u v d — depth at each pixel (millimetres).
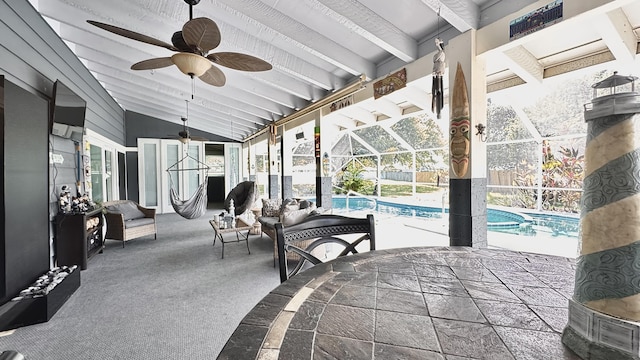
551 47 3184
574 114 5230
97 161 5383
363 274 1120
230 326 2174
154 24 3436
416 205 8258
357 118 6781
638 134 615
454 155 2674
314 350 643
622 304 588
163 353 1860
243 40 3490
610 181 629
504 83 4273
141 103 7426
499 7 2363
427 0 2252
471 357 624
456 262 1264
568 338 657
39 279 2533
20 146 2330
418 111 5590
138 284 2975
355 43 3420
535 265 1217
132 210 4988
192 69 2463
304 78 4109
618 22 2561
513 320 773
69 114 3408
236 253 4102
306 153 11000
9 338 2010
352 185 8031
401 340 684
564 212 5562
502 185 6598
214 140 9656
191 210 5445
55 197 3344
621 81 666
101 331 2100
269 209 5387
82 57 4434
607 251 618
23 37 2754
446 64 2850
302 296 919
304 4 2779
